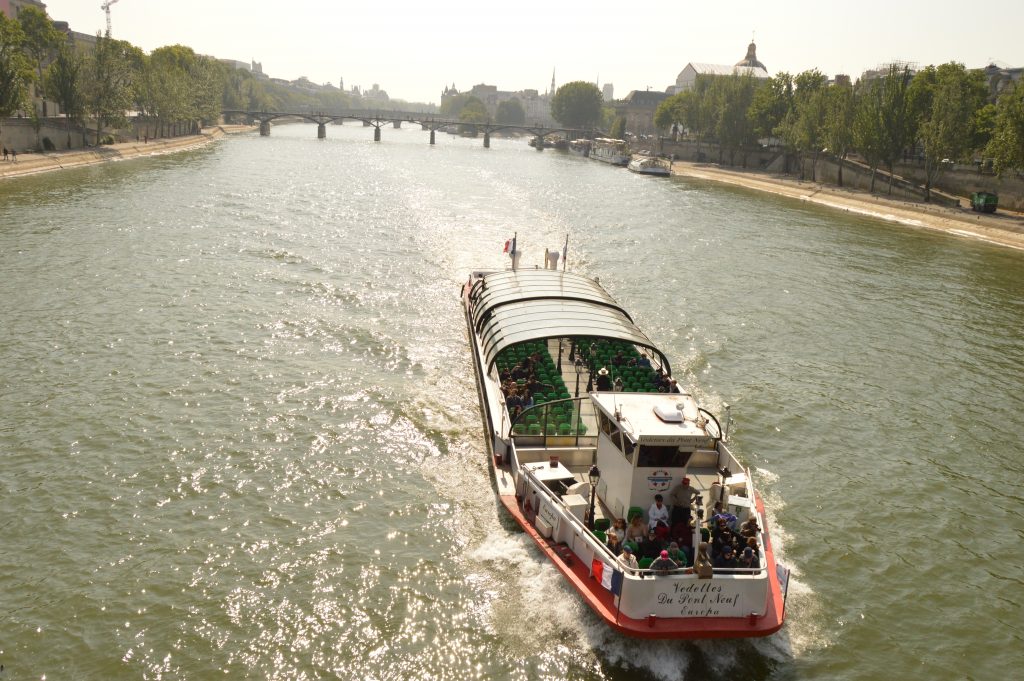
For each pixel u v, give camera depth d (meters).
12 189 80.06
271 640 17.09
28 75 107.12
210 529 21.16
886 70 131.75
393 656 16.67
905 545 22.08
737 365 36.25
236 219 67.50
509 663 16.44
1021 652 17.95
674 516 18.42
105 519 21.50
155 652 16.66
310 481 23.72
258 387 30.64
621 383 25.05
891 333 43.34
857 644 17.81
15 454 24.77
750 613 16.48
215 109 198.88
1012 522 23.80
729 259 62.06
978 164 105.56
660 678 16.17
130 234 58.69
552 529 19.17
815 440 28.58
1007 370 38.09
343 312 40.81
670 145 184.88
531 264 55.44
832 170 126.88
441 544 20.56
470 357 34.75
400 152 182.12
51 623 17.39
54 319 37.84
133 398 29.27
